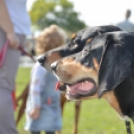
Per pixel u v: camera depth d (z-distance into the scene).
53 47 5.73
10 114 4.45
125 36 3.26
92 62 3.38
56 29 5.88
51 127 5.52
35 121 5.52
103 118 9.55
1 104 4.37
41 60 4.01
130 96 3.32
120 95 3.33
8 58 4.41
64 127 8.52
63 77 3.57
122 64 3.09
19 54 4.58
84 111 10.66
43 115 5.52
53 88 5.61
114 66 3.12
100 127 8.52
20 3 4.57
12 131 4.48
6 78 4.42
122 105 3.37
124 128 8.39
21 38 4.63
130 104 3.36
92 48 3.39
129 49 3.18
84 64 3.44
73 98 3.54
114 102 3.37
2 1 4.32
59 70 3.58
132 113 3.37
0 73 4.39
